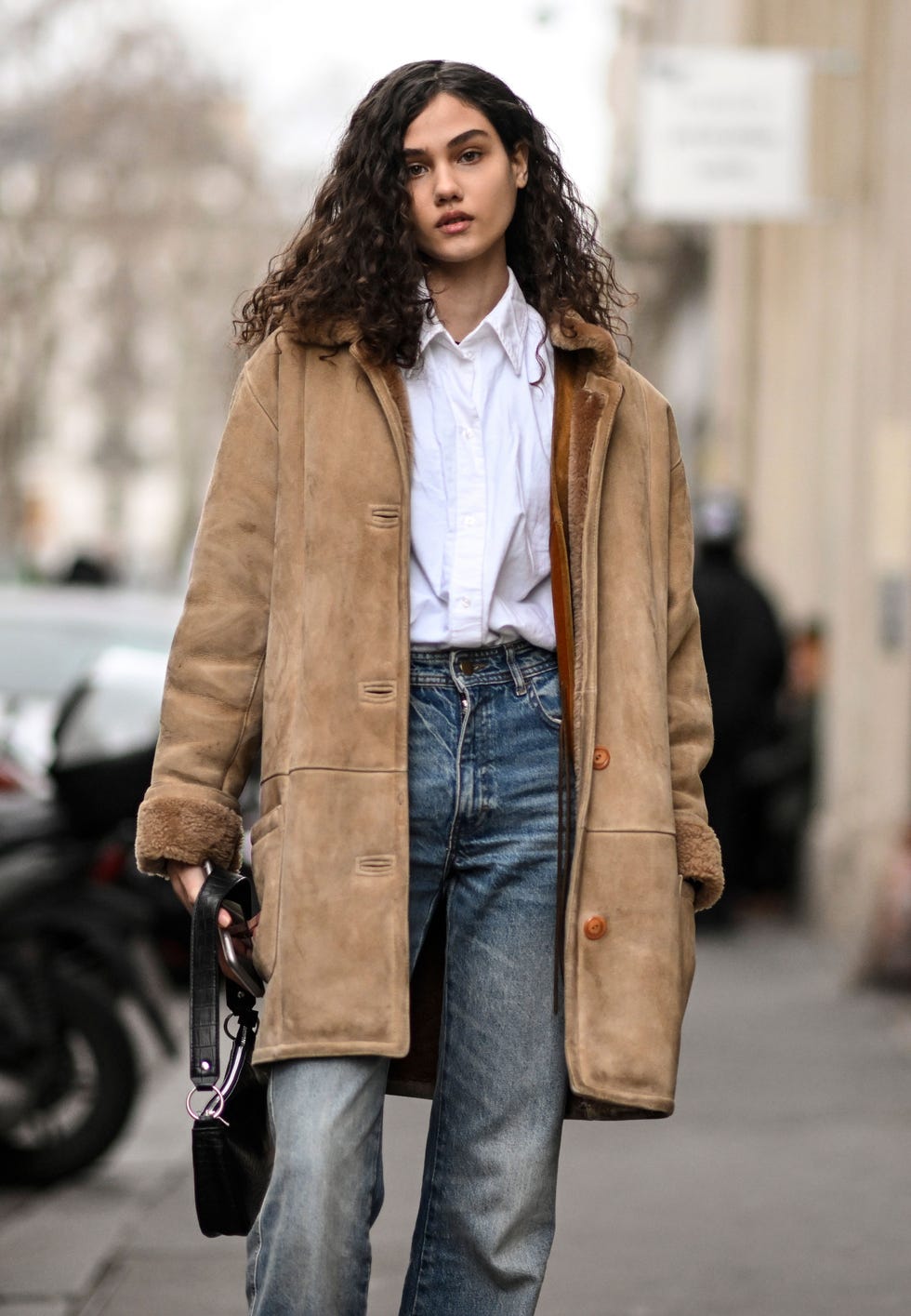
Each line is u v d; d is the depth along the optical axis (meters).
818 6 20.50
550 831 4.90
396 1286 7.59
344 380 4.94
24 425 46.31
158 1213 9.18
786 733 20.83
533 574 4.95
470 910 4.91
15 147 42.88
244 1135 4.96
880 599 17.39
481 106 5.00
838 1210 8.84
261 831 4.91
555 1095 4.93
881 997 15.02
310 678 4.84
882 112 18.41
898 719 17.03
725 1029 13.69
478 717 4.87
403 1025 4.75
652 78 18.44
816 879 19.36
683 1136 10.48
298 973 4.78
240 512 4.98
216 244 46.84
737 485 27.94
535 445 4.98
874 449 18.30
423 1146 10.34
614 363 5.07
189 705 4.99
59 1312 7.55
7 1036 9.76
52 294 45.06
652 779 4.93
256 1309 4.77
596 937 4.86
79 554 25.75
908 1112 10.97
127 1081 9.82
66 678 12.82
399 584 4.84
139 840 4.96
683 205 18.39
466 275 5.04
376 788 4.81
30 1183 9.82
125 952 10.15
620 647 4.95
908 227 17.27
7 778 10.88
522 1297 4.97
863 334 18.86
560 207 5.17
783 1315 7.27
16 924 9.95
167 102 42.31
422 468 4.91
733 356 28.88
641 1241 8.35
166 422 72.94
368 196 4.96
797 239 24.08
